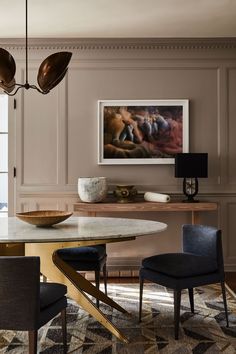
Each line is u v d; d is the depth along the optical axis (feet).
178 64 13.21
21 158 13.17
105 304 9.47
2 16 11.04
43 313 5.70
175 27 12.03
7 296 5.33
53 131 13.19
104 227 7.54
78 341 7.35
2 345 7.19
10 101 13.14
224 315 8.68
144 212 13.16
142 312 8.90
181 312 8.88
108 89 13.19
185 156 12.03
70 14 10.96
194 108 13.23
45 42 13.03
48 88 7.82
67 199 13.17
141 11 10.80
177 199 13.14
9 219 8.87
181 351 6.90
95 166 13.19
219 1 10.18
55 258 7.61
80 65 13.15
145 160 13.07
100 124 13.07
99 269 8.76
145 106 13.10
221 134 13.19
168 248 13.20
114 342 7.30
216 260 8.03
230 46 13.17
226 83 13.21
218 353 6.81
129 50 13.17
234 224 13.15
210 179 13.17
